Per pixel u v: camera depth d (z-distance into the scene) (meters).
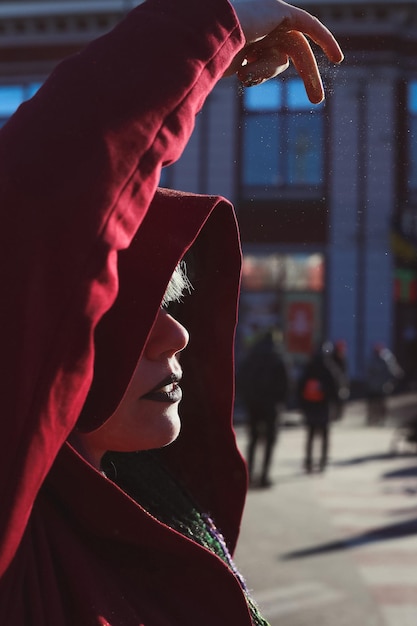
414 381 21.97
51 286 0.67
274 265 22.56
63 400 0.67
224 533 1.12
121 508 0.77
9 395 0.66
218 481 1.12
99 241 0.68
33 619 0.69
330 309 21.80
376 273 21.39
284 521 7.25
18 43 22.25
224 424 1.09
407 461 11.64
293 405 19.14
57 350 0.66
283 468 10.78
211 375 1.07
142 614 0.78
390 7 11.43
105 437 0.85
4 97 22.33
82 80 0.72
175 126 0.73
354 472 10.52
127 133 0.71
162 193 0.83
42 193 0.68
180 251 0.78
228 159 20.05
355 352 21.77
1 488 0.65
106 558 0.80
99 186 0.69
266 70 0.95
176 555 0.82
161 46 0.75
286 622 4.42
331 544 6.39
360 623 4.44
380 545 6.41
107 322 0.76
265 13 0.88
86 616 0.72
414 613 4.66
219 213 0.97
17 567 0.70
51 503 0.78
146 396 0.86
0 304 0.67
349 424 17.03
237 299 1.03
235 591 0.84
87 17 21.83
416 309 21.73
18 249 0.67
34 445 0.65
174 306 1.02
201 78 0.76
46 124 0.70
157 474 1.06
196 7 0.77
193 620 0.82
